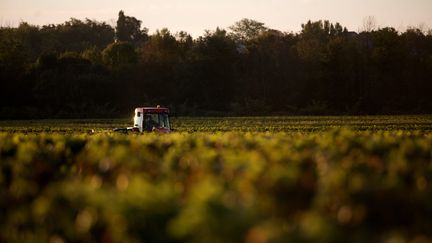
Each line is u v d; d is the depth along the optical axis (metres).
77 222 21.34
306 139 42.09
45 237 21.48
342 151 33.44
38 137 47.28
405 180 26.31
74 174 30.22
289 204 21.88
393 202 20.86
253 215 16.45
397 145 38.72
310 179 23.83
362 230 17.23
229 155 30.89
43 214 21.98
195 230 16.55
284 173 22.77
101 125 138.12
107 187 24.55
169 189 19.98
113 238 20.03
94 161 31.11
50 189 25.67
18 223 22.53
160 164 29.64
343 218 19.14
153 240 18.83
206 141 41.59
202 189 17.50
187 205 18.64
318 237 15.08
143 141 42.62
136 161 29.27
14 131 106.25
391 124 128.12
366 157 31.41
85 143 43.31
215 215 16.47
